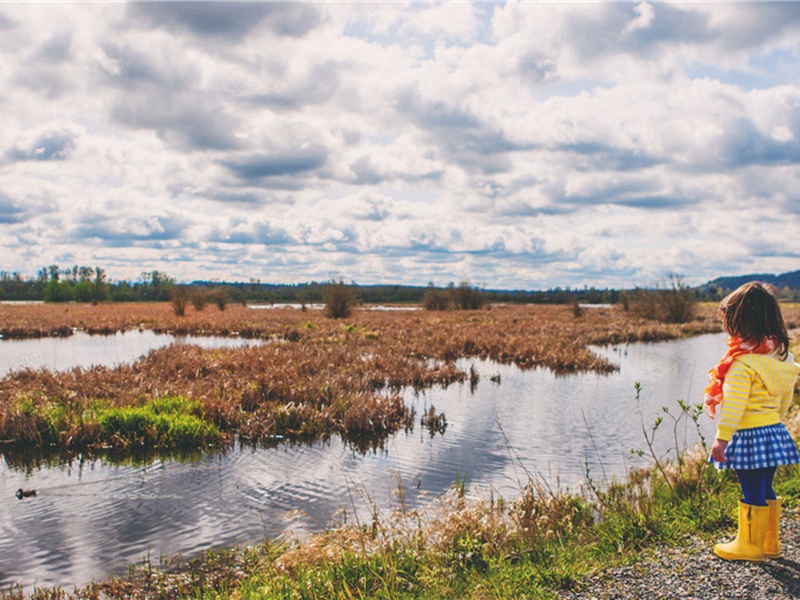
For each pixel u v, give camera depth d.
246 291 100.12
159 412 10.56
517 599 3.43
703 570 3.46
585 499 6.26
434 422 11.00
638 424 10.88
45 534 6.02
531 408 12.52
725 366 3.49
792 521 4.09
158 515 6.53
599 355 21.77
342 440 9.88
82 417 9.88
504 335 27.19
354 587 4.00
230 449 9.30
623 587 3.39
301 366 15.76
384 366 17.03
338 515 6.45
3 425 9.48
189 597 4.64
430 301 54.09
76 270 117.81
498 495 6.89
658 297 41.69
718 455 3.44
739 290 3.47
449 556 4.35
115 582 4.96
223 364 16.23
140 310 52.94
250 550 5.55
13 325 33.12
